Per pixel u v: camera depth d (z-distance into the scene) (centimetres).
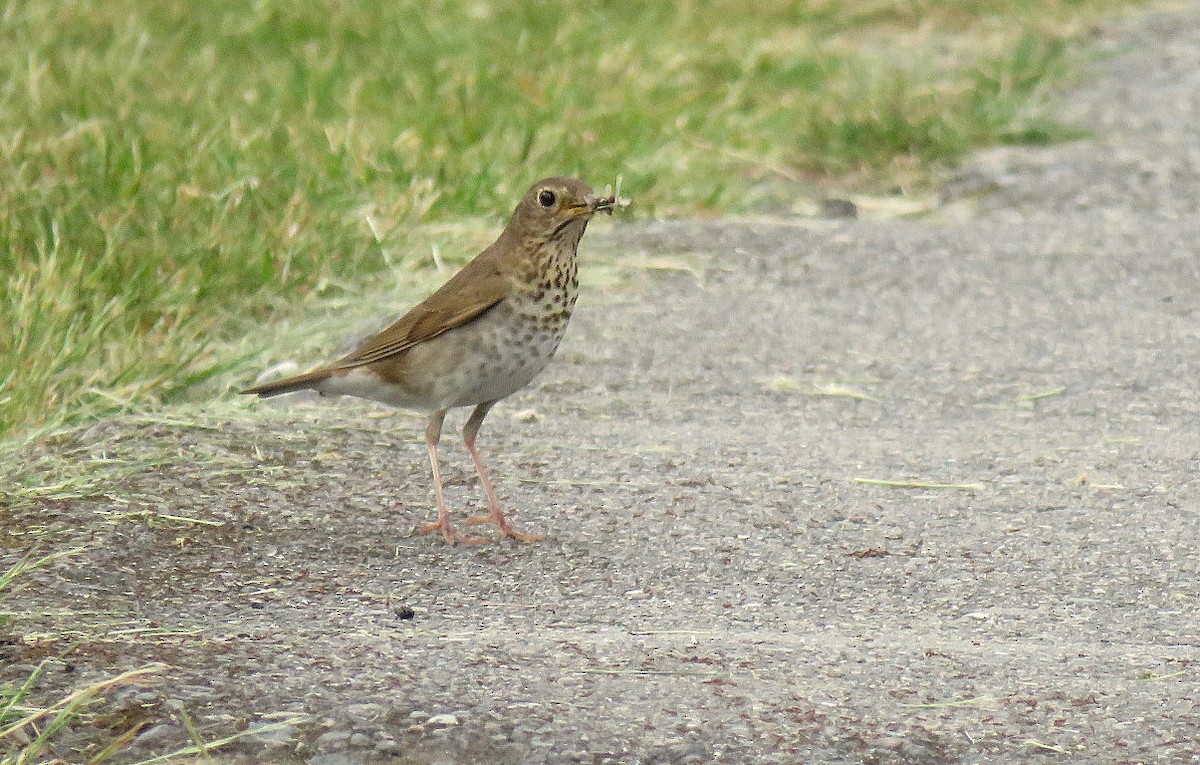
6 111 1669
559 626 848
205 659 786
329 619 847
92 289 1270
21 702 735
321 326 1325
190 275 1335
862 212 1706
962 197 1750
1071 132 1945
